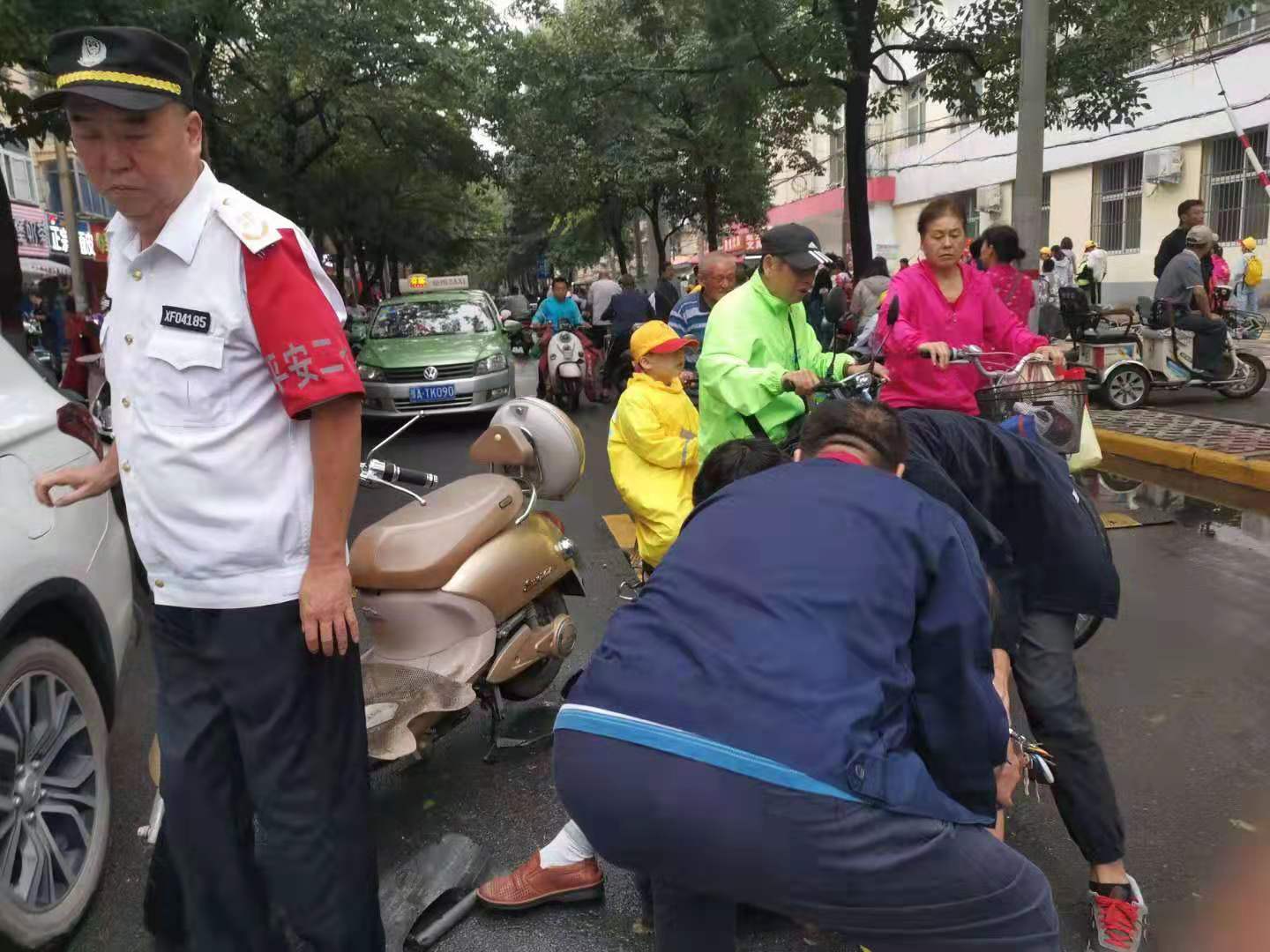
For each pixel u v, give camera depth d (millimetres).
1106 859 2744
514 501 3709
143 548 2248
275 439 2197
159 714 2336
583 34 17453
